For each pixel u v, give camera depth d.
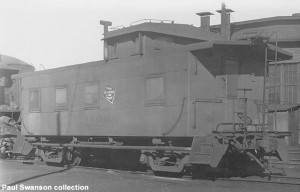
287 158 13.18
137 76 14.07
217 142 11.91
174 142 13.41
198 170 13.11
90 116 15.83
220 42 11.95
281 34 20.20
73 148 16.86
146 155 13.77
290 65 19.80
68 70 16.98
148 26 14.33
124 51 15.20
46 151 17.97
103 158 17.06
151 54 13.65
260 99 13.98
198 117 12.38
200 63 12.57
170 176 13.41
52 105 17.64
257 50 13.20
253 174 13.59
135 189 10.48
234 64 13.23
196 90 12.46
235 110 13.06
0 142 20.53
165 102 13.04
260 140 12.52
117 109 14.72
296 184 11.16
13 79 21.06
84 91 16.17
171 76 12.93
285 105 18.30
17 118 20.69
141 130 13.77
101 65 15.52
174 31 14.97
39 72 18.48
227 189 10.38
